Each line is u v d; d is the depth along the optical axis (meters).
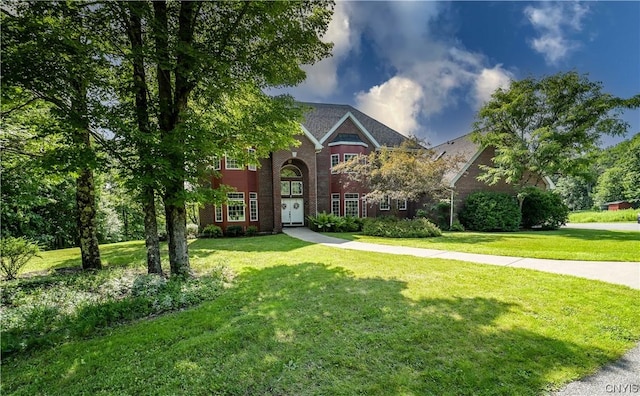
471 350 3.45
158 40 6.45
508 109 19.69
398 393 2.74
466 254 9.65
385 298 5.29
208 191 7.16
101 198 19.58
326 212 23.44
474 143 22.59
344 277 6.89
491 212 20.03
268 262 9.18
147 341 3.87
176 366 3.26
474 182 22.16
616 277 6.34
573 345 3.52
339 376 3.02
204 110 8.52
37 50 5.05
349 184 22.95
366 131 23.97
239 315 4.71
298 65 8.05
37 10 5.41
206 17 7.32
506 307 4.71
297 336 3.90
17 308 4.92
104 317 4.53
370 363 3.24
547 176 21.75
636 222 29.67
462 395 2.71
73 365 3.34
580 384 2.84
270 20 6.73
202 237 18.89
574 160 18.81
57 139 7.51
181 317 4.70
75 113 5.54
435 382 2.89
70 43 5.08
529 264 7.78
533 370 3.05
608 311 4.48
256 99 8.53
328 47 7.72
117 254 12.21
